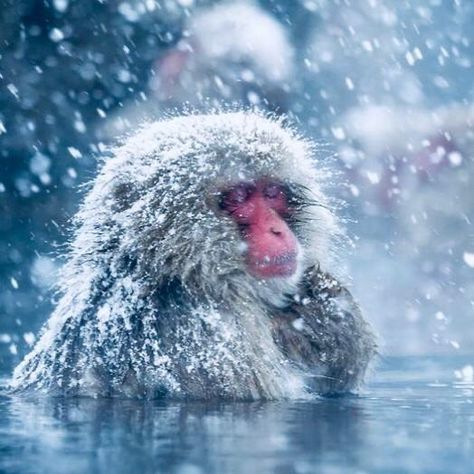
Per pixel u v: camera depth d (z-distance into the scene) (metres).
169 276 11.55
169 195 11.70
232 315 11.45
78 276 12.10
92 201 12.29
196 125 12.33
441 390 12.53
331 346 12.09
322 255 13.09
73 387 11.42
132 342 11.20
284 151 12.57
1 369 18.34
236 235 11.84
